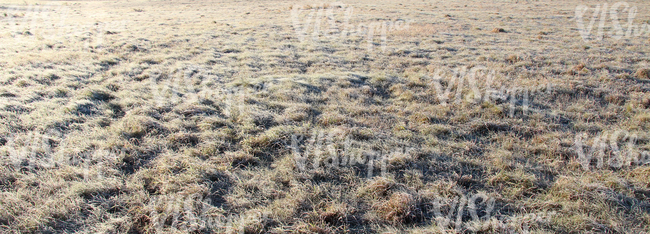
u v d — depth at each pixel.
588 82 7.77
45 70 7.75
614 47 11.86
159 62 9.52
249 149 4.54
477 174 4.17
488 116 5.89
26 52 9.86
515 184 3.90
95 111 5.64
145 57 9.86
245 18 20.30
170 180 3.81
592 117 5.89
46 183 3.62
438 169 4.26
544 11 22.27
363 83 7.84
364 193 3.77
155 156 4.36
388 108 6.28
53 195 3.47
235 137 4.93
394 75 8.48
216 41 12.68
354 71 8.95
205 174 3.99
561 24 17.33
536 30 15.55
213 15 22.27
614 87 7.45
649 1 26.23
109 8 27.55
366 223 3.40
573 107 6.28
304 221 3.34
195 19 19.95
